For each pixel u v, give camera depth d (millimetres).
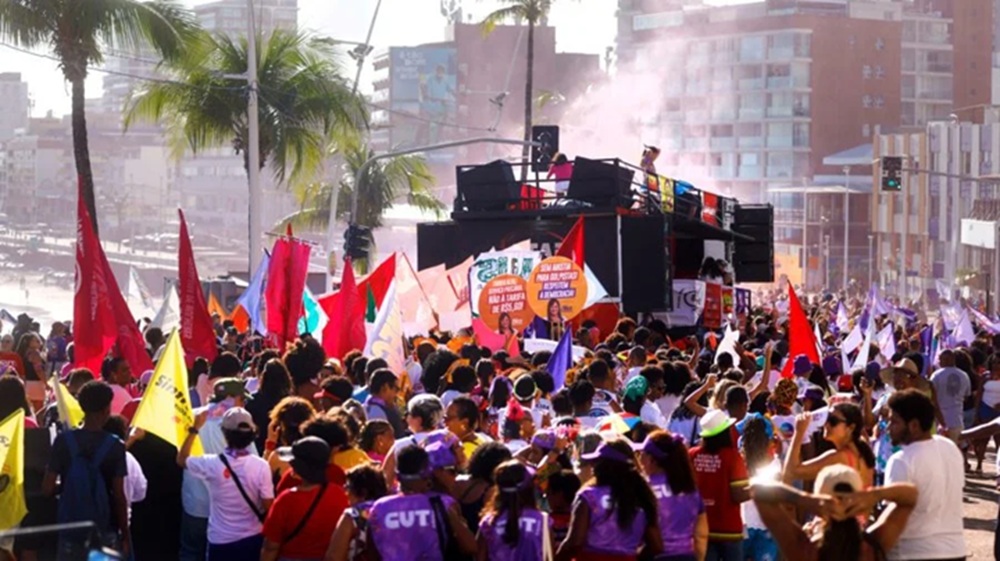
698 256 31953
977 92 154375
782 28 145375
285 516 9445
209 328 15852
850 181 142000
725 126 149375
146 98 41000
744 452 12016
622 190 28172
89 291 14250
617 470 9453
